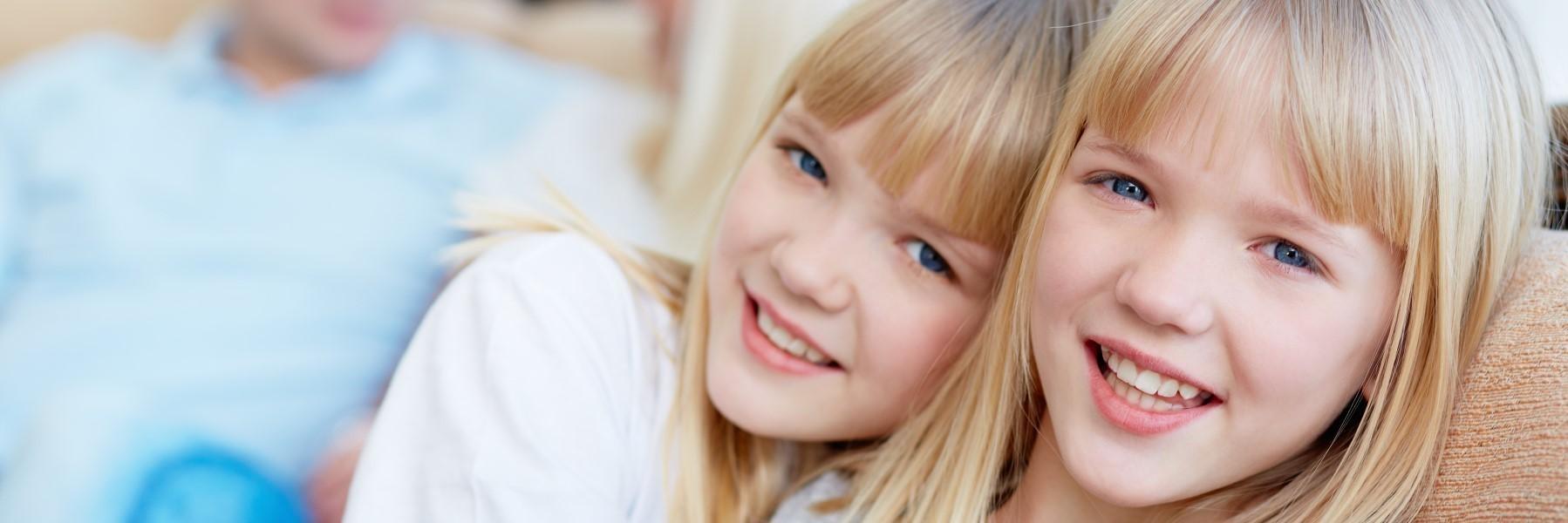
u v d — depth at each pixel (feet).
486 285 2.33
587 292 2.41
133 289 4.90
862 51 2.21
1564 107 2.23
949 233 2.21
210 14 5.57
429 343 2.34
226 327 4.84
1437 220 1.84
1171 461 1.97
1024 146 2.19
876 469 2.42
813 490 2.54
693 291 2.60
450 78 5.66
